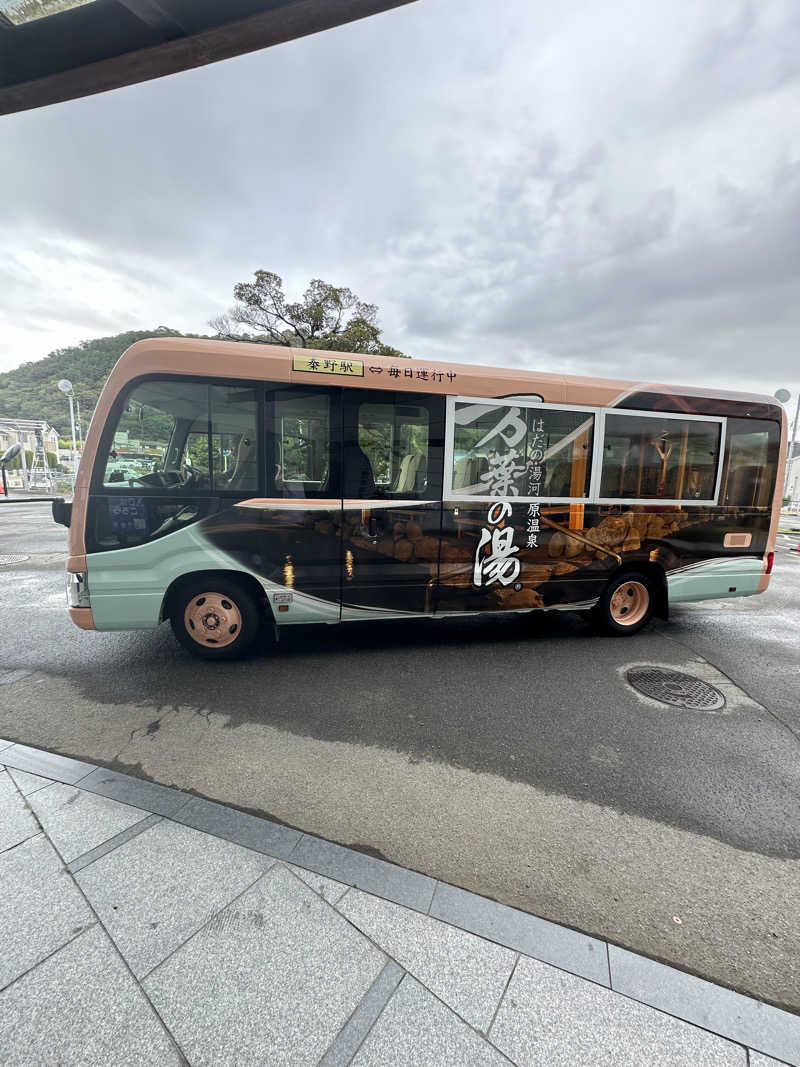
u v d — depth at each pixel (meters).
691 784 2.63
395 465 4.00
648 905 1.87
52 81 1.46
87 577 3.58
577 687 3.78
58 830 2.10
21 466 25.41
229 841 2.07
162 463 3.64
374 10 1.23
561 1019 1.42
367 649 4.44
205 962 1.55
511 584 4.38
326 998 1.45
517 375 4.16
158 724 3.09
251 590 3.99
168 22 1.27
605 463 4.42
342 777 2.59
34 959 1.54
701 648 4.73
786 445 4.97
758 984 1.57
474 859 2.06
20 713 3.20
